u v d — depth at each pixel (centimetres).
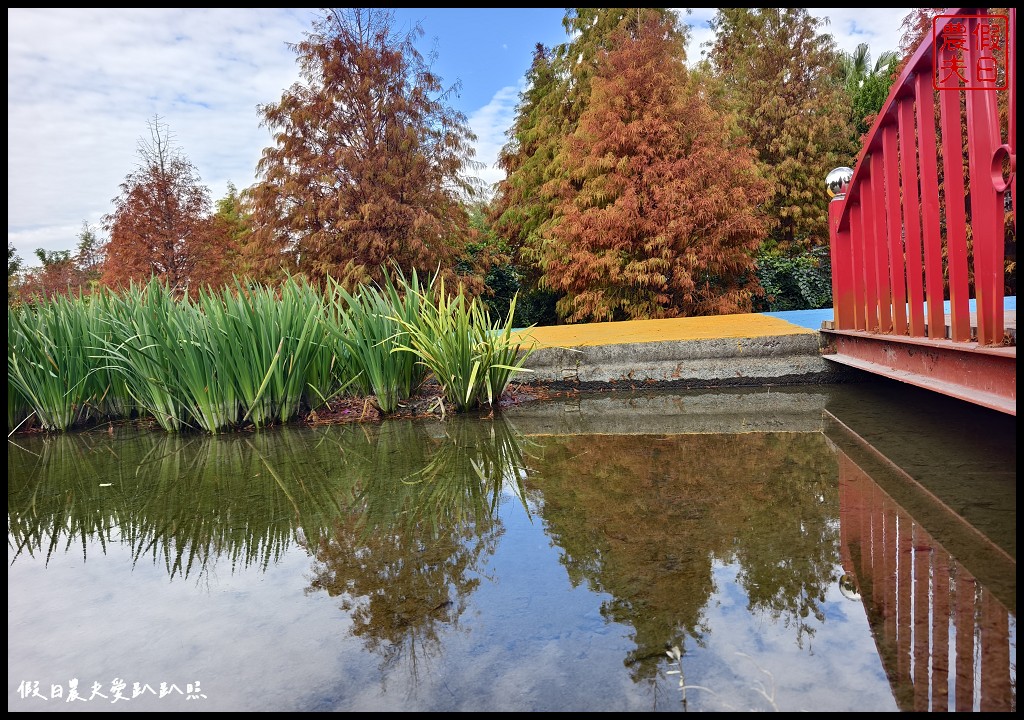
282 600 116
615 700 78
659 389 382
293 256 934
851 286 353
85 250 1456
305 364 345
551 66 1338
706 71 1270
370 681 86
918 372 251
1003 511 141
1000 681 78
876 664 83
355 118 941
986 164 179
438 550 137
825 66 1528
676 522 146
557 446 245
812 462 196
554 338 425
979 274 186
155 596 122
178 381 329
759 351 374
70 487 222
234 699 84
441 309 363
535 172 1188
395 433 297
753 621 97
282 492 198
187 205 1176
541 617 102
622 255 855
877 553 121
